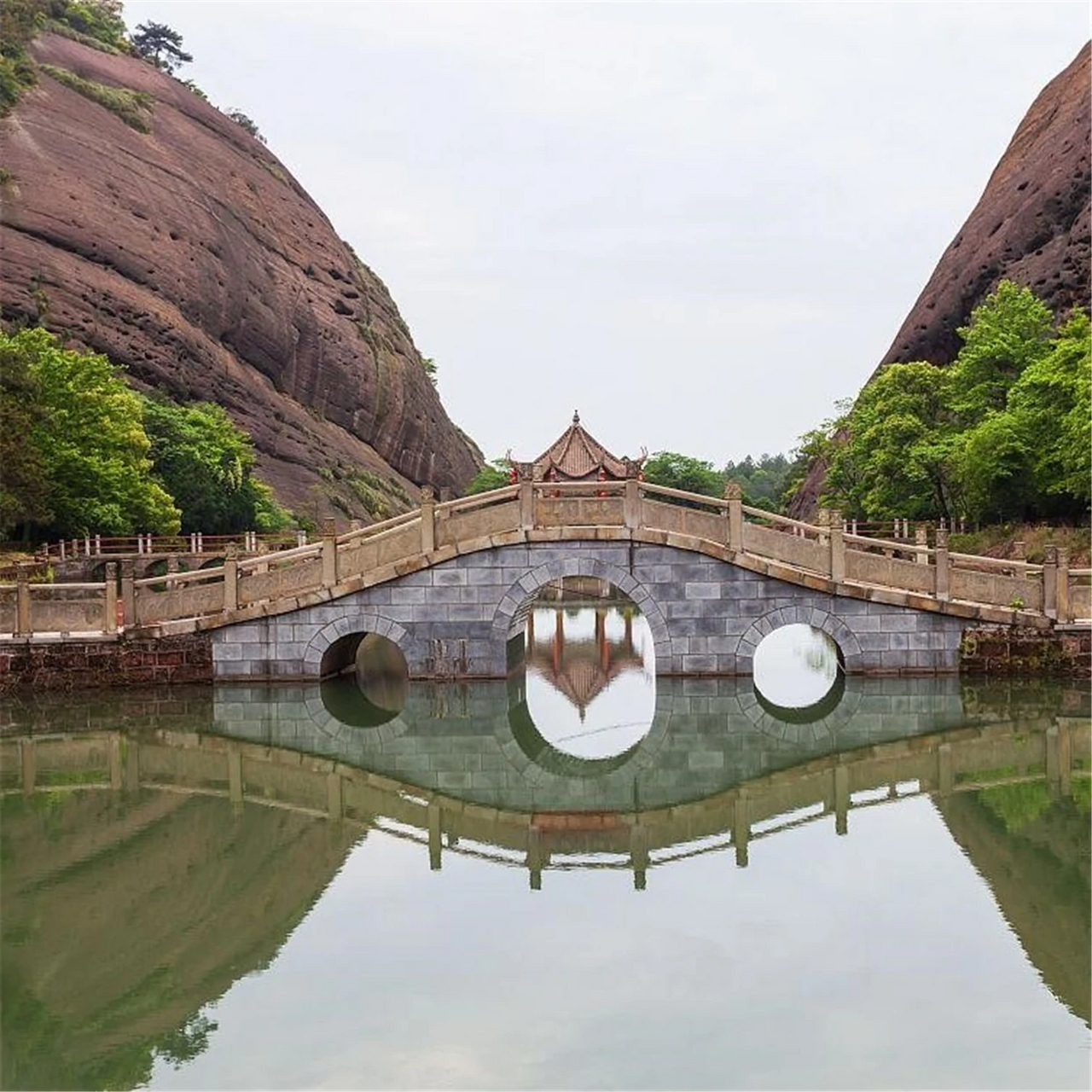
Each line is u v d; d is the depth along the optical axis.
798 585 24.52
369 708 24.44
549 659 38.03
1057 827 14.54
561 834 15.34
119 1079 8.30
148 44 127.12
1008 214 68.94
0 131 80.56
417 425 116.44
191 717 22.81
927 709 22.23
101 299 76.38
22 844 14.52
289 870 13.52
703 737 21.09
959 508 49.53
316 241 113.06
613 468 50.25
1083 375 37.56
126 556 42.38
